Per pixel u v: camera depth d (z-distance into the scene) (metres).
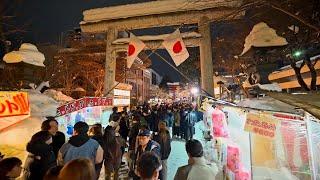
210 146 7.13
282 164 3.45
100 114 11.80
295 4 7.66
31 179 4.15
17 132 5.94
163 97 73.88
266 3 5.76
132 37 11.62
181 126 16.53
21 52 8.26
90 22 15.88
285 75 12.28
